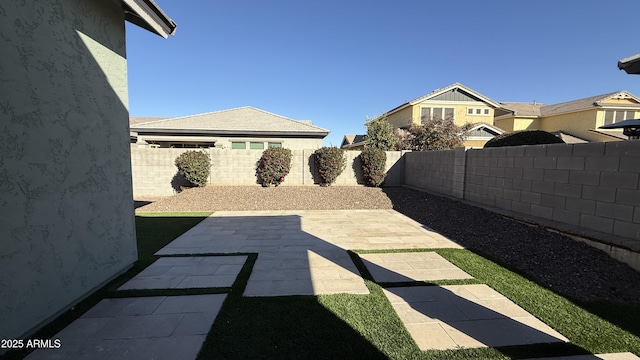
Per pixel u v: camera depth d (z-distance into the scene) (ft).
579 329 7.63
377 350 6.78
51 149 7.78
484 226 17.29
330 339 7.16
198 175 31.58
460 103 67.05
